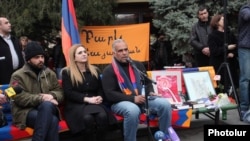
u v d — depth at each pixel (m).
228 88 5.74
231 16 7.51
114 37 7.28
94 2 7.44
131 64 4.57
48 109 3.98
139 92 4.64
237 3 7.22
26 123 4.15
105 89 4.57
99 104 4.43
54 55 7.85
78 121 4.26
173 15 7.48
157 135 4.39
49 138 3.98
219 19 5.85
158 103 4.50
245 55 5.49
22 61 5.46
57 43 7.77
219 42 5.85
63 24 5.77
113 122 4.36
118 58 4.65
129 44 7.28
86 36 7.25
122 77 4.61
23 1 7.38
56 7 7.18
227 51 5.70
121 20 9.77
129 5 9.75
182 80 5.44
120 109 4.37
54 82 4.50
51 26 7.49
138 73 4.69
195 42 6.21
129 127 4.30
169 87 5.36
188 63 7.68
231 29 7.05
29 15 7.18
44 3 7.14
